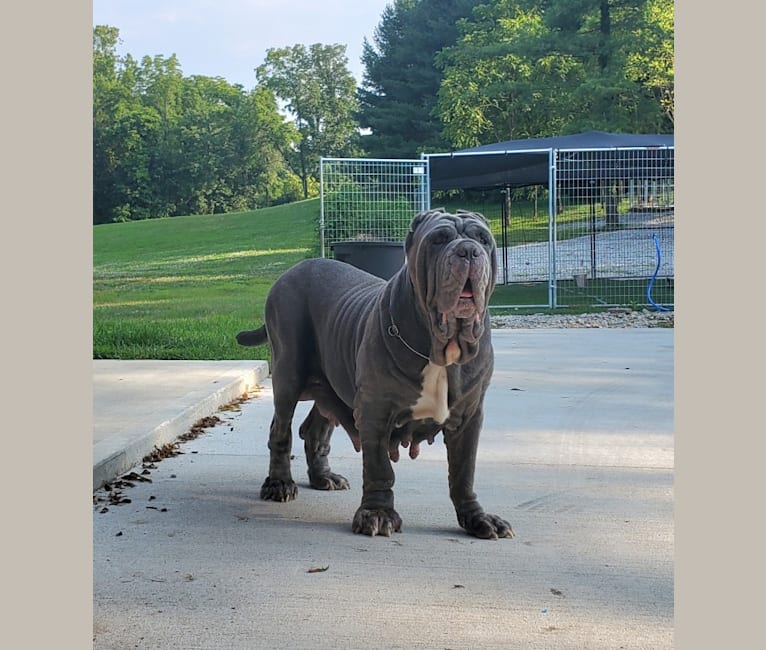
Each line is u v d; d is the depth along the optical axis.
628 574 4.14
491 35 35.97
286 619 3.64
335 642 3.44
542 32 32.47
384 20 52.94
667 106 31.08
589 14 29.02
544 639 3.46
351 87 75.88
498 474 5.93
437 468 6.11
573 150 18.09
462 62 35.47
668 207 21.36
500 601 3.82
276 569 4.19
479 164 18.86
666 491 5.51
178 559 4.32
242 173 64.12
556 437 6.98
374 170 18.28
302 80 75.69
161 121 61.47
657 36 27.98
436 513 5.12
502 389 9.09
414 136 48.38
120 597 3.85
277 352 5.52
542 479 5.80
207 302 19.28
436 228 4.28
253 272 25.84
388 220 17.81
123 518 4.98
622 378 9.76
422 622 3.61
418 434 4.89
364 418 4.74
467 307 4.15
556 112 31.50
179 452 6.60
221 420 7.76
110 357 11.54
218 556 4.37
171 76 64.62
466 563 4.29
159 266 27.91
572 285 20.88
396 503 5.31
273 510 5.19
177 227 36.28
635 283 20.05
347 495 5.56
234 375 9.16
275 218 36.25
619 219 22.23
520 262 24.27
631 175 19.58
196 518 5.00
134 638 3.46
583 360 11.12
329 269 5.58
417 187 19.22
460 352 4.38
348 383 5.12
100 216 57.47
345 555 4.39
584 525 4.87
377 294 5.01
